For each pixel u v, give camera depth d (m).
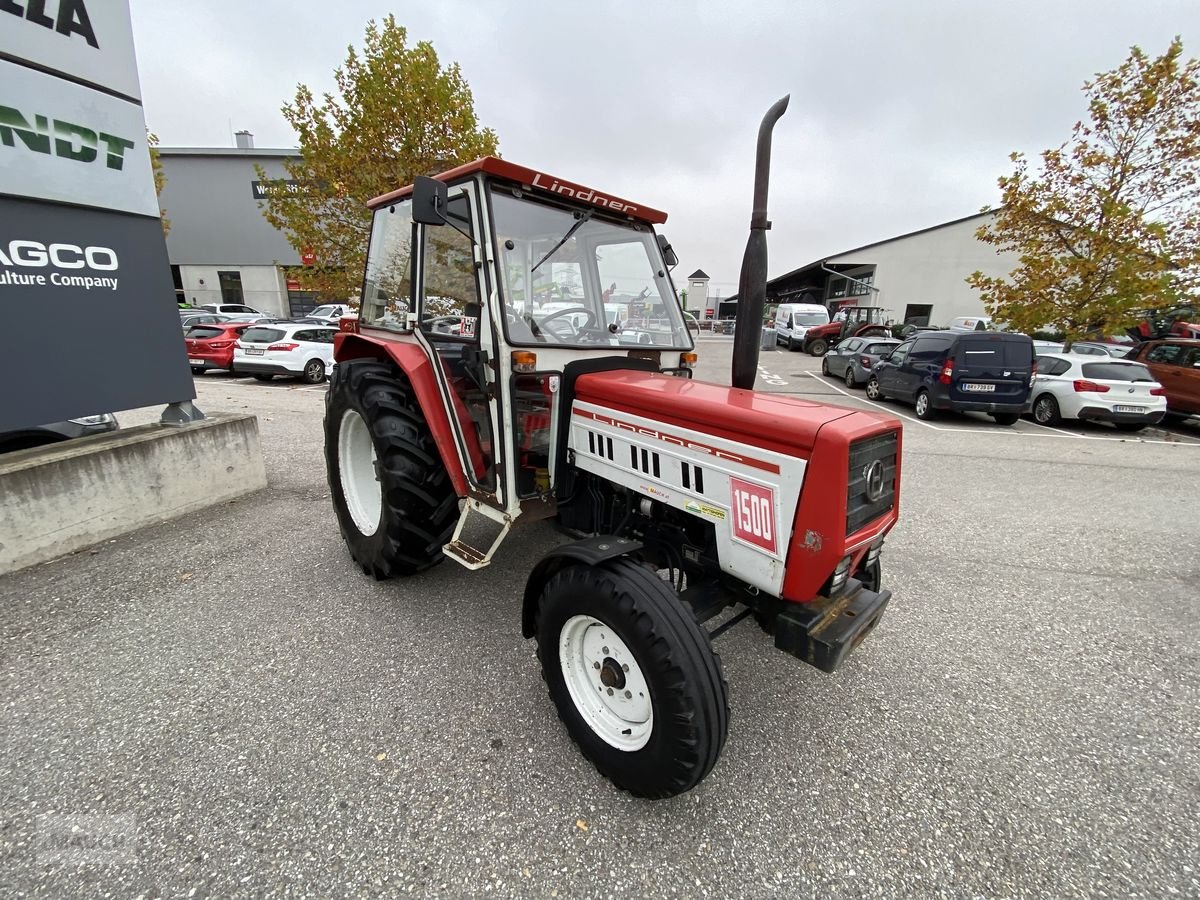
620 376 2.36
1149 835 1.74
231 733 2.04
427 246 2.75
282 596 3.00
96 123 3.45
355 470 3.29
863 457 1.71
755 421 1.76
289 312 27.83
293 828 1.67
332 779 1.85
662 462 2.05
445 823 1.70
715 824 1.74
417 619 2.80
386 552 2.87
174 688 2.27
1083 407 8.38
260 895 1.47
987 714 2.29
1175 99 9.41
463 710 2.19
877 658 2.66
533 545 3.69
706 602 1.96
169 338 3.99
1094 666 2.62
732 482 1.83
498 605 2.95
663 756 1.64
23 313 3.23
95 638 2.59
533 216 2.44
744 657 2.63
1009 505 4.90
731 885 1.54
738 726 2.19
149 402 3.90
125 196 3.65
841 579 1.80
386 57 9.39
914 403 9.82
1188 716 2.30
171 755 1.93
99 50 3.42
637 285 2.88
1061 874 1.60
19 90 3.10
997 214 11.59
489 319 2.31
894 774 1.96
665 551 2.25
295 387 10.87
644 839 1.68
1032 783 1.94
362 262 10.45
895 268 28.12
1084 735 2.18
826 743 2.11
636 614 1.66
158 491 3.88
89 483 3.49
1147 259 9.99
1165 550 3.95
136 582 3.11
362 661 2.47
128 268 3.71
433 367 2.70
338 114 9.93
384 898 1.48
